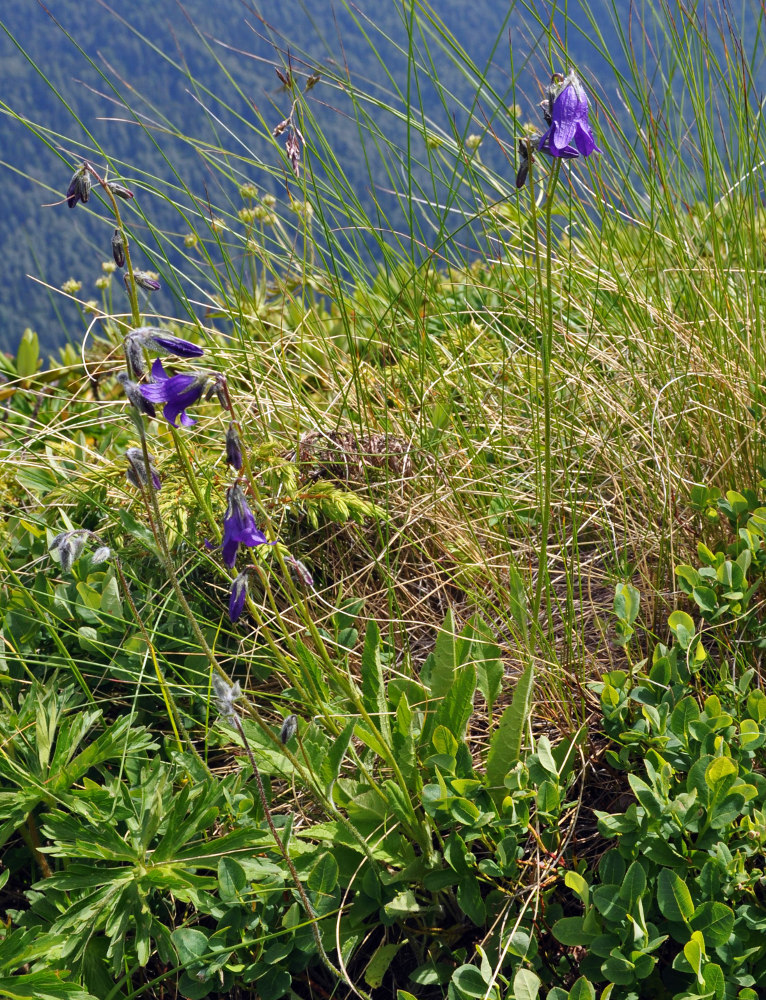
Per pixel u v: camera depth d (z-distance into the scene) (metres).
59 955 0.83
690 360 1.06
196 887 0.84
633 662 0.96
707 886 0.81
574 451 1.07
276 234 1.14
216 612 1.01
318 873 0.83
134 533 0.94
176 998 0.86
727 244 1.11
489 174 1.14
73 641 0.99
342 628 1.00
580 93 0.81
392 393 1.12
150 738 0.90
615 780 0.91
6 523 1.10
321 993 0.86
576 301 1.14
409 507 1.04
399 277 1.11
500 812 0.86
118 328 1.28
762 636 0.92
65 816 0.85
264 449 0.99
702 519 1.00
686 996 0.78
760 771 0.88
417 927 0.87
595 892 0.81
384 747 0.85
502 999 0.83
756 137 1.03
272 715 0.96
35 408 1.25
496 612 0.98
